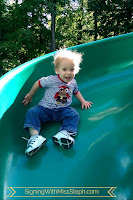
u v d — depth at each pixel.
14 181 1.46
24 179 1.48
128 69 3.43
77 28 21.31
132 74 3.28
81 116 2.25
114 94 2.71
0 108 1.68
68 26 19.80
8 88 1.86
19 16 15.28
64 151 1.73
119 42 3.38
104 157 1.66
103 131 1.98
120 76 3.26
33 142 1.69
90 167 1.57
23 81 2.17
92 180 1.47
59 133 1.80
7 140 1.71
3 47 14.47
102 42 3.22
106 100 2.57
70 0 17.45
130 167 1.54
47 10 15.71
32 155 1.68
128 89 2.80
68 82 2.12
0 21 15.33
